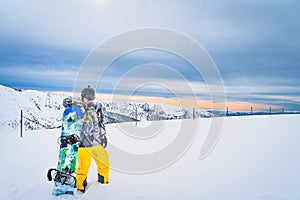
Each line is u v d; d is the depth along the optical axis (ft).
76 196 12.87
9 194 13.34
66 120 13.38
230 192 12.69
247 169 16.53
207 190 13.17
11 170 18.08
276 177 14.57
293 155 19.65
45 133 38.55
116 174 16.99
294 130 33.50
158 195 12.80
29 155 22.98
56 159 21.52
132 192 13.35
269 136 29.12
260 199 11.62
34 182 15.37
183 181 14.94
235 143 25.81
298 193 12.07
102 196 12.84
